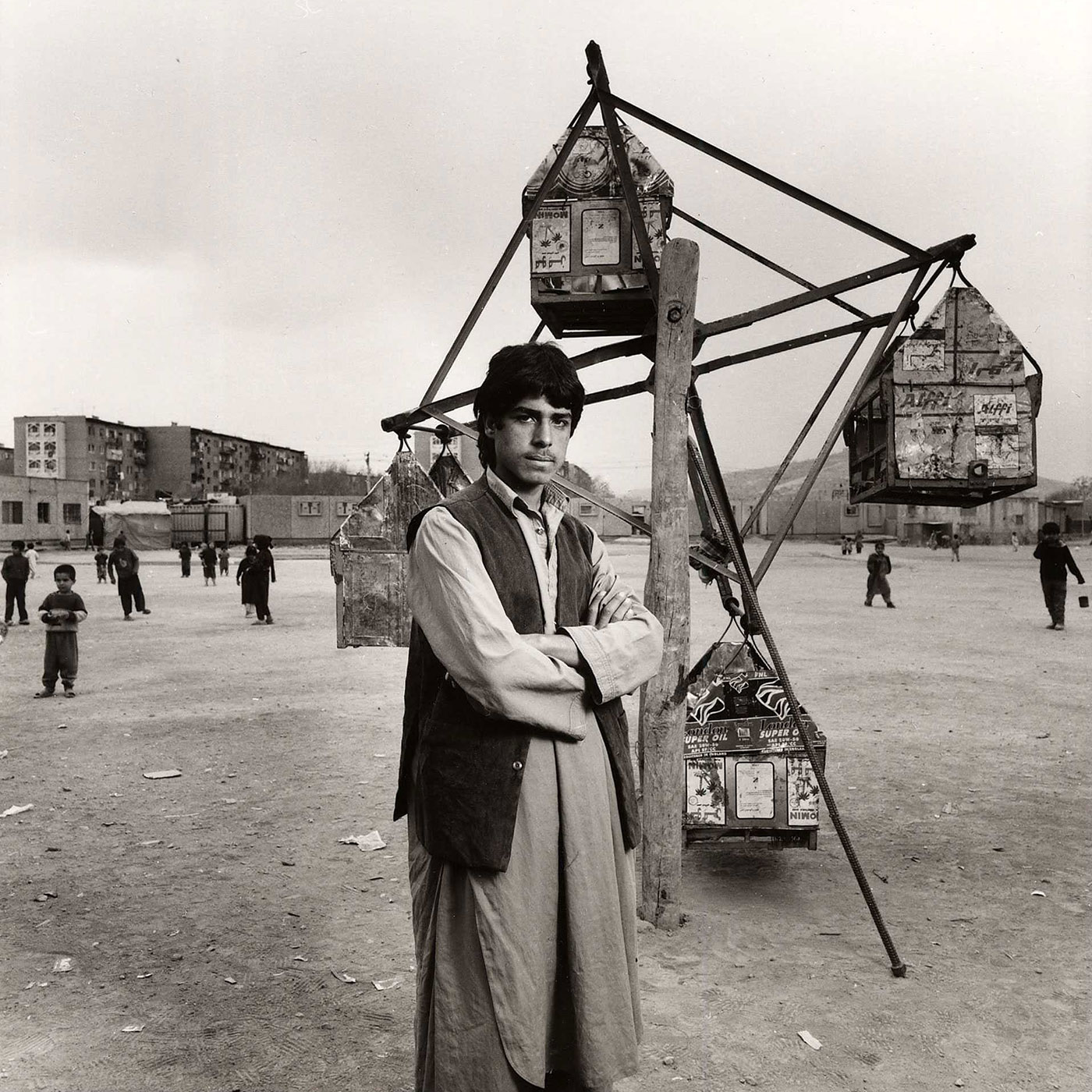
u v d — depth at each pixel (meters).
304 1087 2.56
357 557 4.50
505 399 1.92
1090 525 57.50
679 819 3.58
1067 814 5.05
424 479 4.48
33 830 4.95
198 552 57.19
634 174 3.62
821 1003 2.98
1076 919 3.64
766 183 3.71
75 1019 2.94
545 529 2.00
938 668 10.41
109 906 3.87
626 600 2.06
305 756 6.60
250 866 4.36
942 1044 2.74
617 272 3.61
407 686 2.01
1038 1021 2.87
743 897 3.91
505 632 1.75
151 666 11.16
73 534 58.91
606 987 1.82
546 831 1.78
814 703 8.38
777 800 3.74
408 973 3.24
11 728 7.66
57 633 9.16
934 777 5.85
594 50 3.42
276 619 17.14
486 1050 1.73
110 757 6.60
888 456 3.84
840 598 20.50
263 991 3.12
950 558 39.50
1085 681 9.52
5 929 3.65
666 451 3.40
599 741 1.89
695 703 4.11
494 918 1.74
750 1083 2.54
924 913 3.71
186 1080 2.59
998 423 3.76
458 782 1.78
